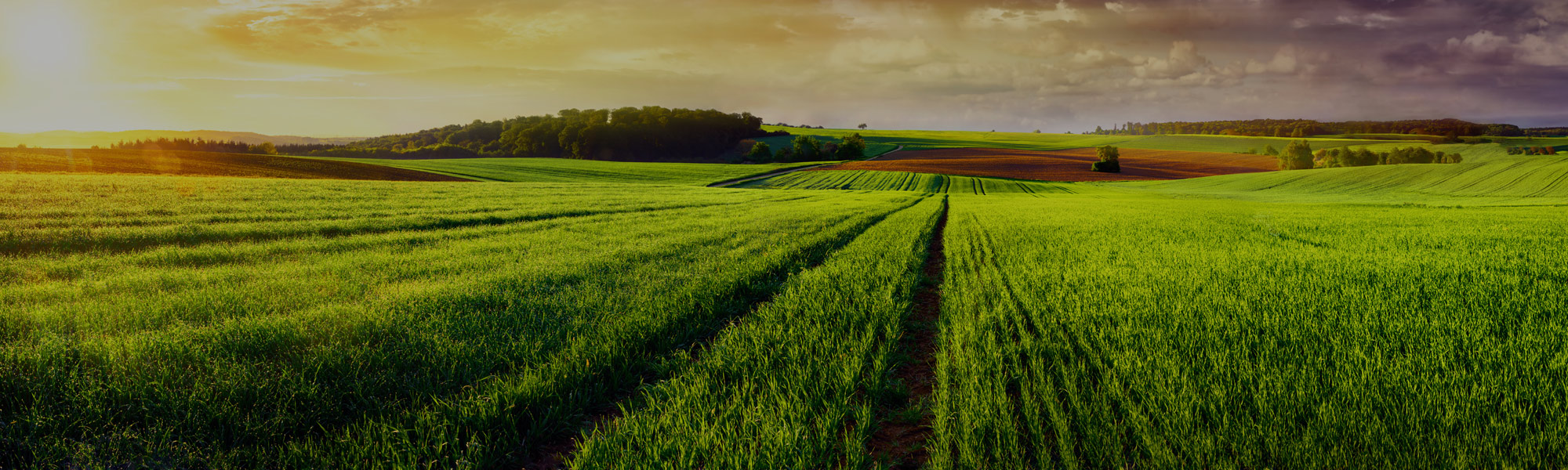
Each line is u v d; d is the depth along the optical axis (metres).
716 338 5.71
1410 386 3.65
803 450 3.25
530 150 148.75
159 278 7.78
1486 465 2.98
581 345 4.86
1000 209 30.11
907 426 3.93
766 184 73.06
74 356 4.33
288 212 18.81
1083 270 8.84
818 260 11.28
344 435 3.49
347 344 4.77
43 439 3.27
